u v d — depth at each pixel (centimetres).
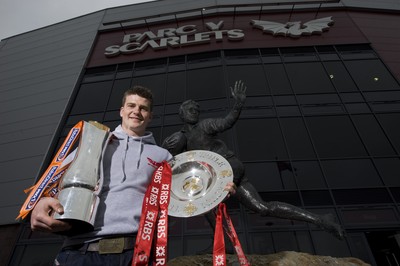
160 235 160
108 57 1806
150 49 1808
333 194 1008
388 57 1560
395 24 1827
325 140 1197
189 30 1903
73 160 153
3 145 1406
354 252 854
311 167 1098
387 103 1312
